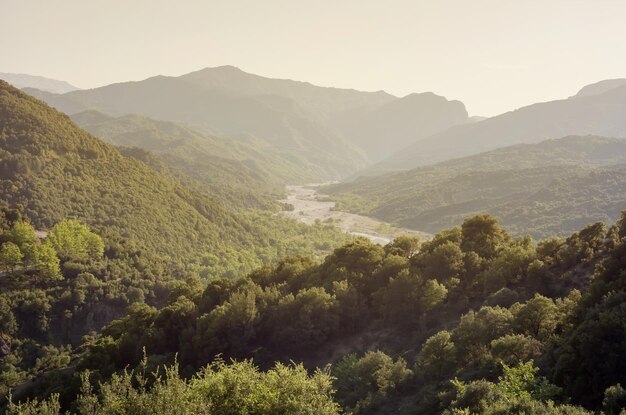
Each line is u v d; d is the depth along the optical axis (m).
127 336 77.12
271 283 92.44
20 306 109.69
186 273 156.25
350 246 95.19
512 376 37.66
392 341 70.88
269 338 76.88
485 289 73.94
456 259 81.44
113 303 123.50
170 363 68.75
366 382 54.75
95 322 119.06
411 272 81.88
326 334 74.62
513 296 64.94
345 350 72.38
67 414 22.94
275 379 23.59
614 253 58.94
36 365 97.44
